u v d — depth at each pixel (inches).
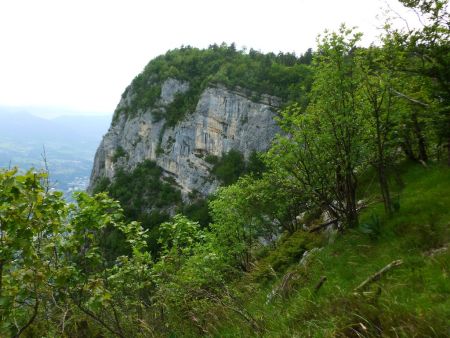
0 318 226.7
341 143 451.2
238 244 911.0
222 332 311.4
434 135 510.0
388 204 447.2
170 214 5625.0
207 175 5610.2
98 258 281.0
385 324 200.5
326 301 261.9
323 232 622.2
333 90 434.9
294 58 6451.8
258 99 5418.3
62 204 241.0
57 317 279.6
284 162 494.6
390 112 442.6
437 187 470.9
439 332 185.0
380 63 419.8
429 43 413.4
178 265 415.2
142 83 7081.7
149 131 6471.5
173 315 344.2
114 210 294.0
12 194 211.6
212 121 5689.0
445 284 246.2
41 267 235.6
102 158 7224.4
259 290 418.9
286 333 239.9
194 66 6801.2
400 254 336.2
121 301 334.3
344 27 423.5
